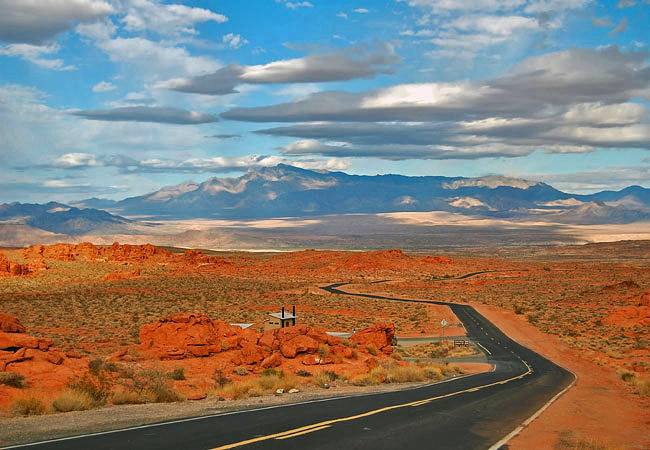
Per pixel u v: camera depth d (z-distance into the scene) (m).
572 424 18.98
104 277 134.88
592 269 187.50
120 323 64.62
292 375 29.53
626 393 29.67
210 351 31.16
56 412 17.48
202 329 32.25
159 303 90.31
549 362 53.47
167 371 26.00
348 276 177.50
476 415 19.48
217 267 178.75
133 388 21.28
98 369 22.44
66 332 56.72
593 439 16.30
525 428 17.61
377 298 123.06
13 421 15.74
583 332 73.94
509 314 98.62
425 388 28.67
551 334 76.31
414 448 13.96
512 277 170.75
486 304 112.94
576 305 102.56
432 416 18.69
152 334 31.89
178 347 30.72
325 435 14.90
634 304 94.25
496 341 72.31
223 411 18.56
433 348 65.25
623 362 48.91
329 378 28.92
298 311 92.56
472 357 58.62
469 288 145.88
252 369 29.70
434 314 98.69
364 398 23.14
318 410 19.12
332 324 77.06
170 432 14.73
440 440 15.03
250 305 95.12
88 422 15.91
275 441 13.95
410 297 126.62
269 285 134.62
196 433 14.66
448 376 38.44
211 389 23.70
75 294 101.69
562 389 30.42
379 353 42.03
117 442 13.44
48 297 94.88
